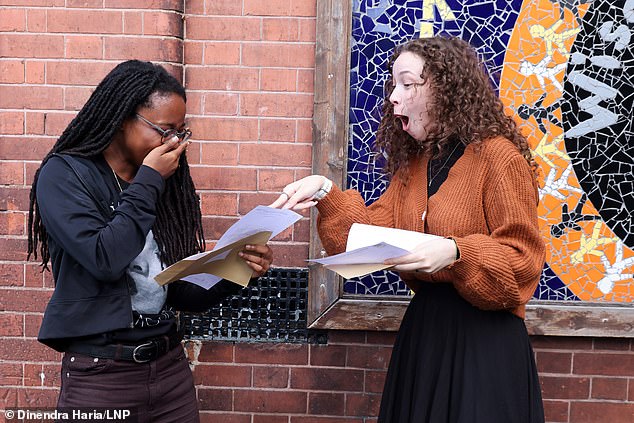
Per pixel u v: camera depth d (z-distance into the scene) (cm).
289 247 290
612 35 278
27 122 281
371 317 284
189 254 210
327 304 285
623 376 288
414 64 201
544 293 288
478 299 188
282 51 284
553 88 281
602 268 286
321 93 280
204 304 219
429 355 204
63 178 185
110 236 178
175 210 211
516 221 188
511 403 196
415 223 205
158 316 198
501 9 280
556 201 285
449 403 199
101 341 189
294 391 294
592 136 282
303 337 293
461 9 281
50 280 287
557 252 286
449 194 198
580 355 288
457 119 197
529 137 283
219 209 288
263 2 282
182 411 207
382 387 292
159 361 199
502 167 191
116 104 188
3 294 287
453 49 201
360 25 284
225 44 284
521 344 202
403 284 291
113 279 181
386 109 227
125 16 276
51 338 188
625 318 280
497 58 282
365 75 285
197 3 283
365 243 195
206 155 287
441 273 200
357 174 288
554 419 291
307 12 282
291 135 286
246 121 286
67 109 280
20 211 284
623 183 282
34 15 277
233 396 295
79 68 278
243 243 195
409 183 218
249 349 294
